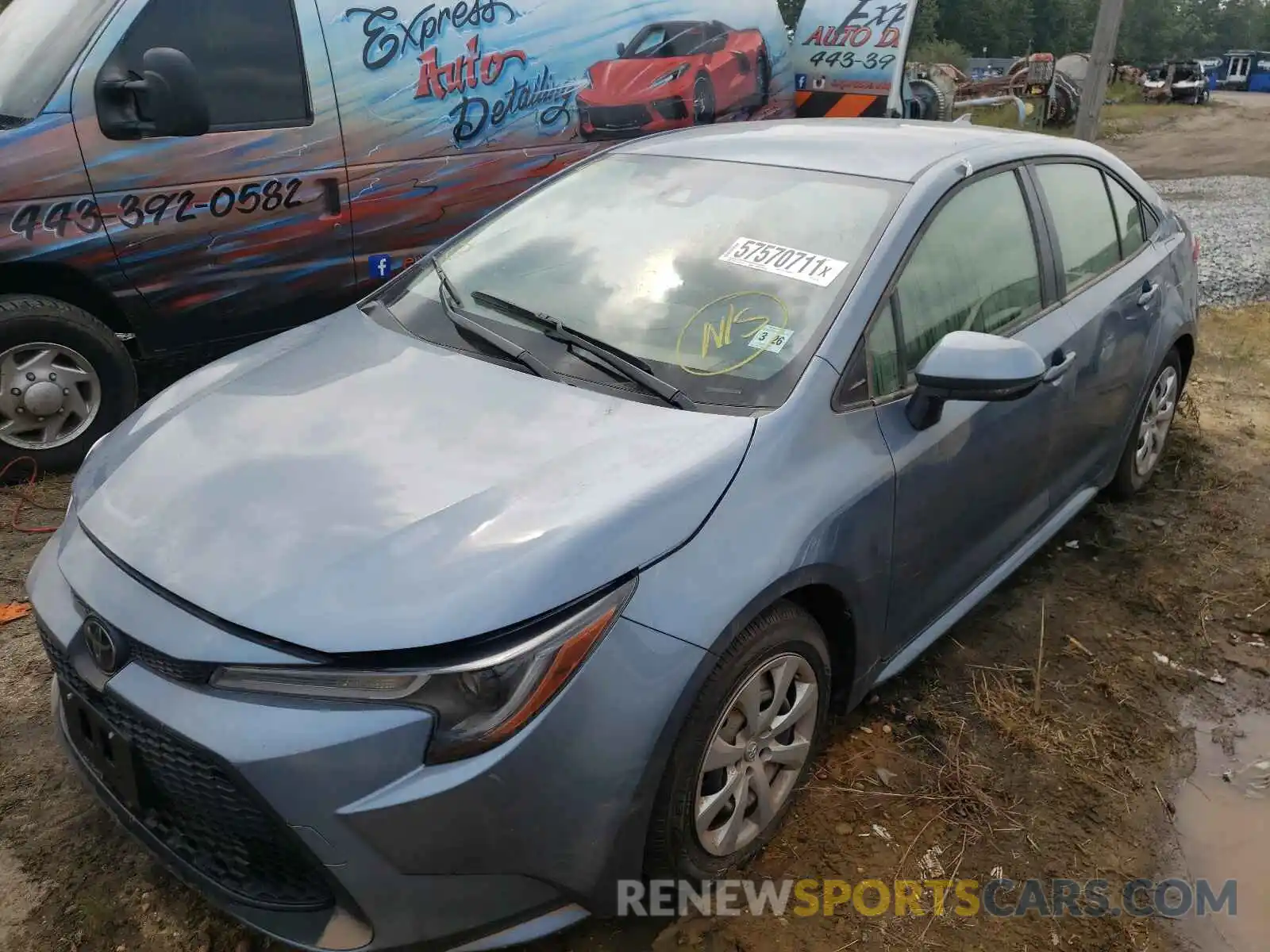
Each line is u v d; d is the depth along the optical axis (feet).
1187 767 9.59
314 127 15.56
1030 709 10.19
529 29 17.80
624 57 19.38
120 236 14.12
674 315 8.79
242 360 9.61
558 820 6.33
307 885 6.50
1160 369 13.69
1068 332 10.99
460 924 6.37
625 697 6.41
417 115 16.62
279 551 6.58
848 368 8.22
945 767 9.30
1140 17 314.14
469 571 6.33
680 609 6.68
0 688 9.87
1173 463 16.02
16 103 13.62
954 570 9.87
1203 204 40.78
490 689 6.09
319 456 7.48
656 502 6.90
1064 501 12.33
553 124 18.45
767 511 7.31
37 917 7.49
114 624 6.57
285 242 15.70
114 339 14.42
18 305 13.52
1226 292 26.63
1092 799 9.11
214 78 14.60
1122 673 10.90
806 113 24.22
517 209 11.06
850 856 8.29
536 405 7.97
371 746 5.96
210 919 7.50
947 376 8.14
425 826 6.01
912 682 10.52
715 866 7.61
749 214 9.61
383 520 6.75
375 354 9.09
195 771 6.26
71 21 14.08
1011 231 10.53
